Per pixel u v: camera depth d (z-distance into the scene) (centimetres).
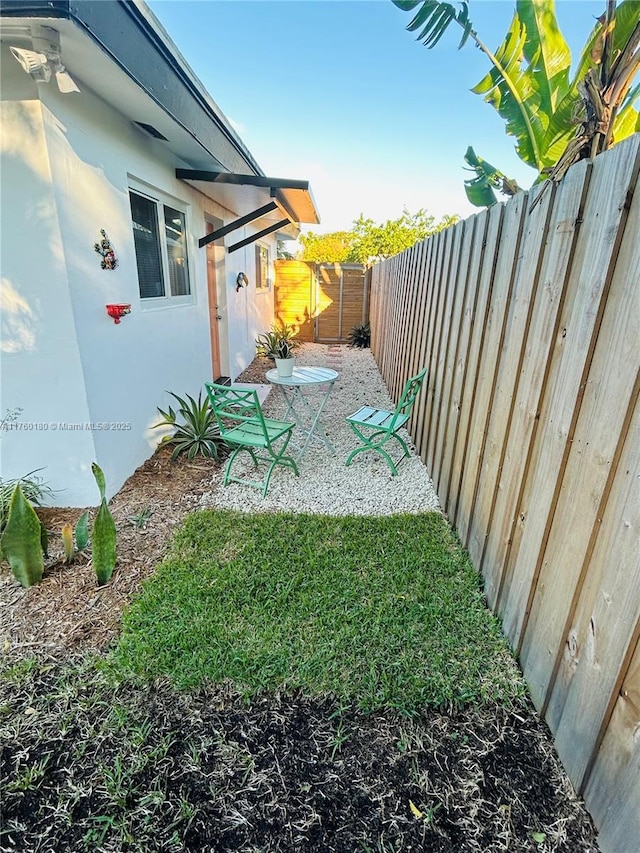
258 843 117
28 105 220
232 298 641
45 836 118
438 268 338
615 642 112
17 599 203
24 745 140
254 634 181
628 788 106
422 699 154
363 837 118
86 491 287
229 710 151
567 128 288
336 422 485
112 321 298
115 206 296
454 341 286
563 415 142
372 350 870
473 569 223
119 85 247
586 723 124
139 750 138
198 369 486
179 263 438
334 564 228
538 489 158
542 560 153
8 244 241
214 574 218
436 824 121
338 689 158
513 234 192
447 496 285
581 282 134
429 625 187
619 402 114
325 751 139
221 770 133
